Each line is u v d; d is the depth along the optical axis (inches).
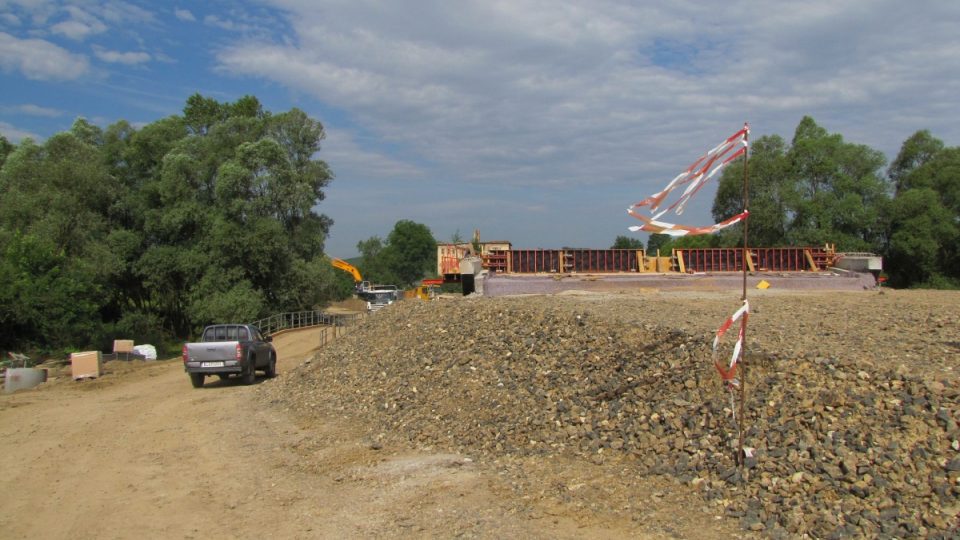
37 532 281.0
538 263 872.3
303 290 1924.2
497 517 253.0
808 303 585.6
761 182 1515.7
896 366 293.3
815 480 233.6
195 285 1737.2
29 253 1266.0
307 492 316.5
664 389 329.1
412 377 489.4
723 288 797.2
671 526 229.9
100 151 1894.7
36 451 436.5
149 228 1797.5
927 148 1584.6
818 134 1572.3
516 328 494.9
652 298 657.6
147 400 667.4
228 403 614.9
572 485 274.4
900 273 1526.8
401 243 4623.5
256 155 1907.0
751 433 269.6
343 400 517.7
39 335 1200.2
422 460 339.3
